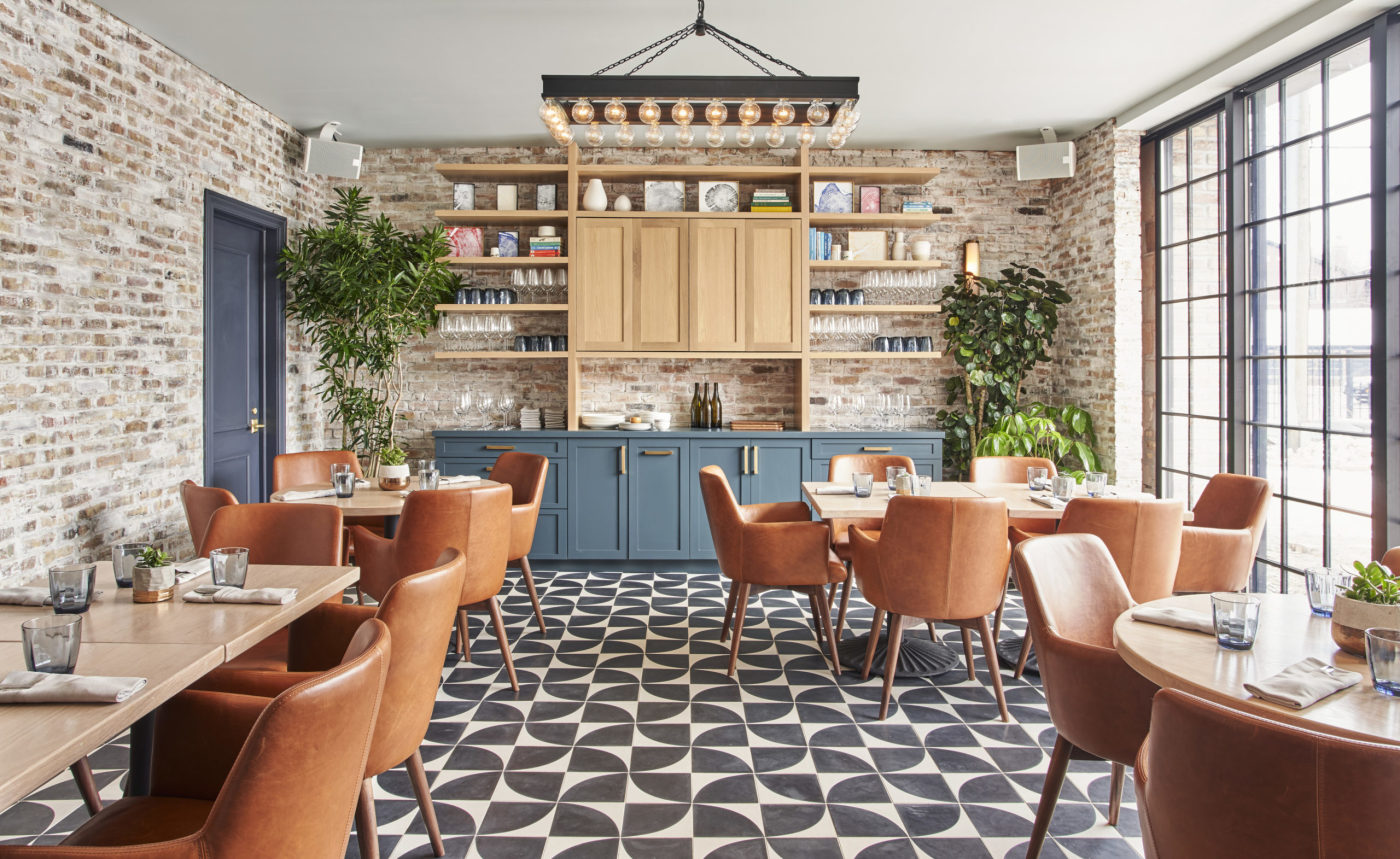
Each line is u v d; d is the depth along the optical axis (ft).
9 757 3.75
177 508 13.93
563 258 18.63
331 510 9.09
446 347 19.88
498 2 12.01
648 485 18.25
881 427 20.15
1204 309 15.71
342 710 4.12
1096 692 6.20
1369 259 12.00
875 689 11.13
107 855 3.66
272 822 3.90
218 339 15.75
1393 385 11.66
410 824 7.68
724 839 7.45
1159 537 9.64
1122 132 17.39
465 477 13.87
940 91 15.85
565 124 11.05
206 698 5.37
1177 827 4.00
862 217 18.85
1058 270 19.75
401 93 15.94
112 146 12.37
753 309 18.66
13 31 10.57
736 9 12.26
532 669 11.90
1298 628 6.08
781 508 13.38
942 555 9.75
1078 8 12.31
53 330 11.26
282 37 13.24
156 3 12.03
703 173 18.98
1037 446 18.12
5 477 10.51
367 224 19.33
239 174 15.88
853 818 7.83
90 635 5.66
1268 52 13.24
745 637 13.44
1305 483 13.25
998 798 8.23
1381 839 3.38
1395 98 11.69
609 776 8.64
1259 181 14.35
